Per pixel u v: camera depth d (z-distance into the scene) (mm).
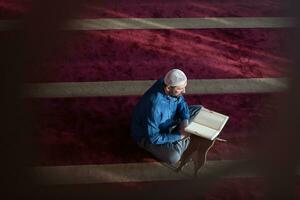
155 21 6035
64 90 5031
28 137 4504
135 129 4223
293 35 5887
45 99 4906
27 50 5445
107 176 4207
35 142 4461
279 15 6195
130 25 5941
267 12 6246
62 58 5406
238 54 5609
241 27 6004
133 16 6086
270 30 5965
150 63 5426
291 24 6051
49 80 5125
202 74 5320
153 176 4227
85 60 5410
